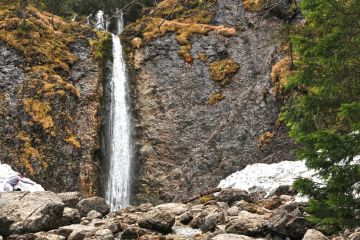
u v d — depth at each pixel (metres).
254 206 11.92
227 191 14.30
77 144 25.00
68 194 13.76
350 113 6.43
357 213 7.23
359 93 7.28
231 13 31.39
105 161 26.59
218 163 25.17
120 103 28.75
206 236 9.37
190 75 28.91
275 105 25.28
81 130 25.73
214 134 26.19
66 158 24.47
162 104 28.38
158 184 26.17
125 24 35.78
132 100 28.73
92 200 13.19
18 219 10.05
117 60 29.64
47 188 23.56
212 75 28.61
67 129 25.17
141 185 26.50
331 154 6.84
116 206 26.55
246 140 25.22
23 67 26.22
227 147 25.45
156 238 9.20
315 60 7.52
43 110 25.05
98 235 8.97
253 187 19.69
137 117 28.27
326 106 7.36
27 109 24.89
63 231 9.44
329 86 7.35
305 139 7.23
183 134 27.23
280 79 25.31
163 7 32.78
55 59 27.44
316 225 8.66
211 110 27.52
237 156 24.94
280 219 9.00
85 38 29.52
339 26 7.19
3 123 24.44
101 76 28.09
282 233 8.87
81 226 9.92
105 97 28.14
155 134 27.58
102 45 29.27
